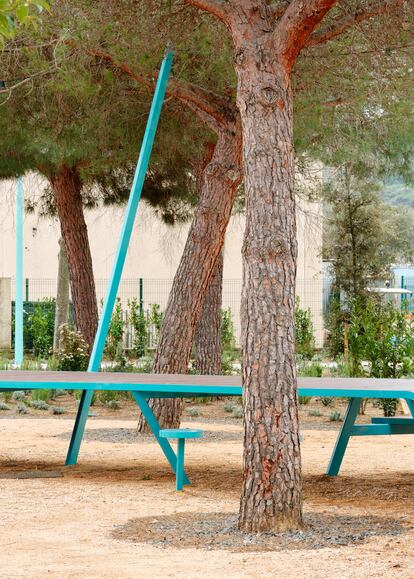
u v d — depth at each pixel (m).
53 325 34.75
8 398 19.84
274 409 7.18
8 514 8.16
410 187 21.89
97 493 9.36
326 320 26.08
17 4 6.23
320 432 15.05
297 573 5.80
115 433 14.51
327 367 24.88
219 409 18.77
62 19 12.05
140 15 11.86
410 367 18.44
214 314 20.45
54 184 22.03
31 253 38.00
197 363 20.55
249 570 5.92
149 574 5.85
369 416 17.59
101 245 37.66
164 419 13.91
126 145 16.64
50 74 13.77
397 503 8.70
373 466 11.23
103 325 12.46
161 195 22.12
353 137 15.87
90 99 14.44
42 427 15.40
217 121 13.84
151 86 13.58
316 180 24.88
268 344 7.23
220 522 7.66
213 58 12.54
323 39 9.80
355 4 9.96
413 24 10.75
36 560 6.30
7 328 37.03
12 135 16.84
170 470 11.02
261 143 7.53
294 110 13.05
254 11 7.88
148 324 28.86
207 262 14.01
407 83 12.49
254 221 7.43
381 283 29.56
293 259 7.41
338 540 6.84
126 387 9.73
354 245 26.25
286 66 7.73
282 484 7.17
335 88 12.93
